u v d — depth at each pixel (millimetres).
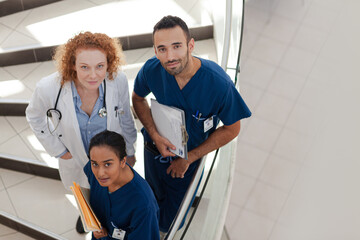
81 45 1725
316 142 5312
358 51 5480
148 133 2115
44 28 3264
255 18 5574
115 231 1848
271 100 5336
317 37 5484
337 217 5504
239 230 4969
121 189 1707
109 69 1867
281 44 5480
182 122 1778
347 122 5527
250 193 5117
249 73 5406
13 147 2951
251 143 5273
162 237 2514
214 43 3115
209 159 2072
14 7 3412
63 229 2717
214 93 1735
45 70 3180
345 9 5586
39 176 3006
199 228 2004
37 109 1998
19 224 2793
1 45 3160
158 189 2318
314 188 5328
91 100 1950
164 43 1570
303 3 5613
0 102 2996
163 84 1818
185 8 3270
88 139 2078
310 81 5398
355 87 5484
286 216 5043
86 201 1790
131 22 3189
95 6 3416
